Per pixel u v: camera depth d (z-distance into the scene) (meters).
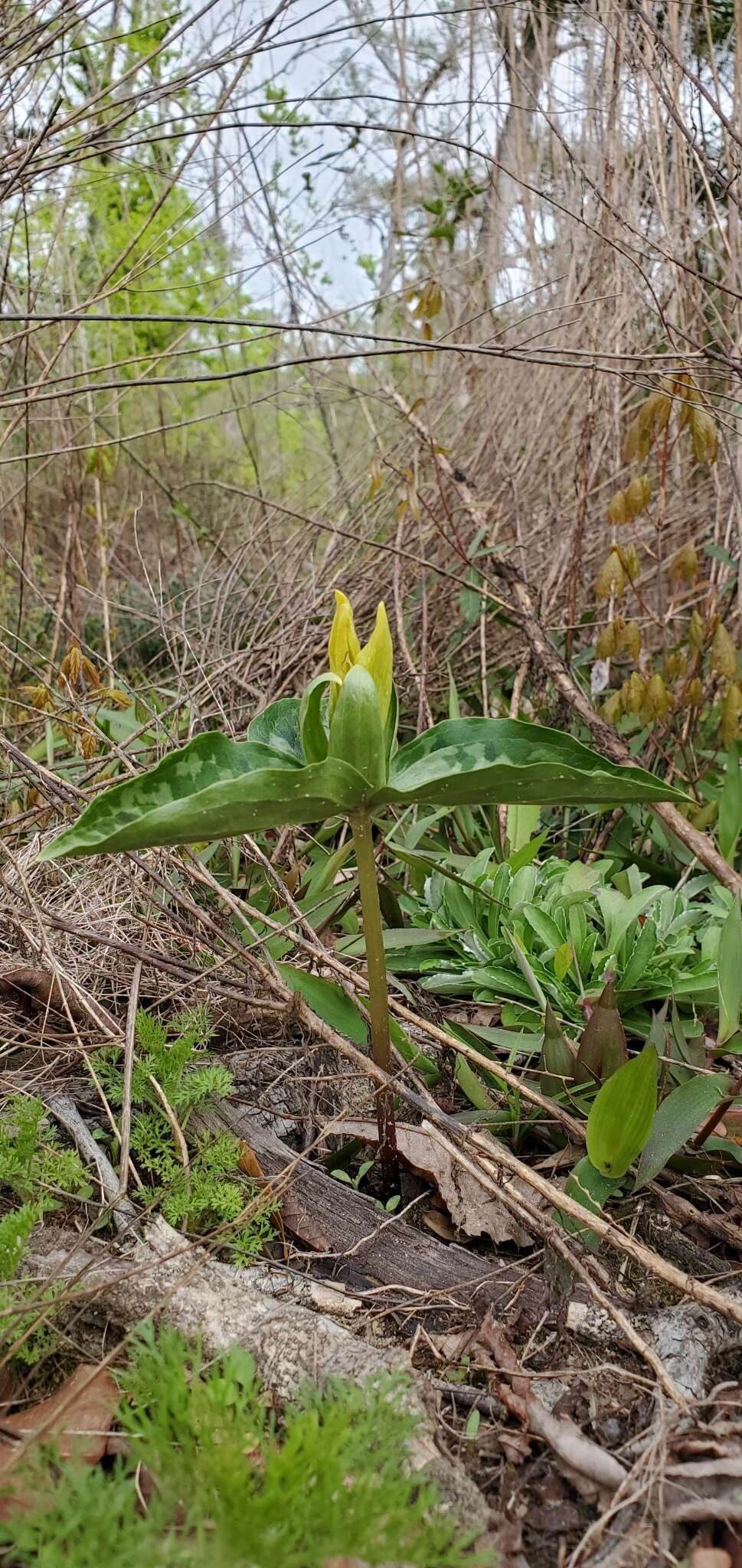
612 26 0.83
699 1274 0.42
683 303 0.87
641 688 0.78
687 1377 0.37
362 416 1.33
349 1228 0.44
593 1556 0.31
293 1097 0.54
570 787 0.36
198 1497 0.28
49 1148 0.44
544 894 0.65
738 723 0.76
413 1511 0.28
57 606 1.09
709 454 0.73
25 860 0.64
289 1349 0.37
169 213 1.30
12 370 0.95
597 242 0.91
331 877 0.56
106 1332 0.39
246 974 0.58
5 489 1.08
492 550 0.87
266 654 0.88
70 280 0.98
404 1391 0.34
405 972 0.64
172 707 0.75
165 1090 0.47
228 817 0.35
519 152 1.00
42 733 0.91
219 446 1.63
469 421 1.11
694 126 0.82
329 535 1.13
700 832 0.75
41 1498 0.29
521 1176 0.41
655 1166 0.43
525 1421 0.36
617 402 0.92
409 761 0.40
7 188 0.70
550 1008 0.49
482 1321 0.40
